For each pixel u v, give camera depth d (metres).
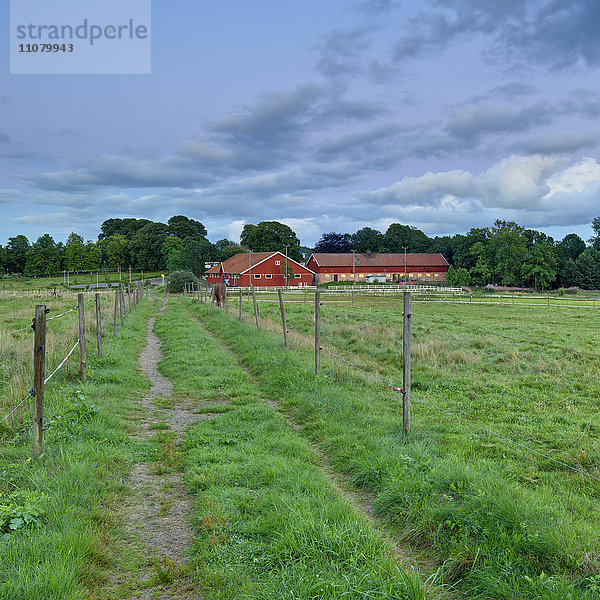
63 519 4.56
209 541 4.40
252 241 112.06
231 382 11.41
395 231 134.12
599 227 118.00
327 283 99.44
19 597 3.43
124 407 9.14
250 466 6.10
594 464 6.81
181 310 32.16
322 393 9.84
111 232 160.62
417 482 5.42
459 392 11.12
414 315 32.19
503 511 4.58
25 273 125.12
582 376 12.59
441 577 3.87
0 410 7.75
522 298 57.28
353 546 4.18
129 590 3.81
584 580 3.73
